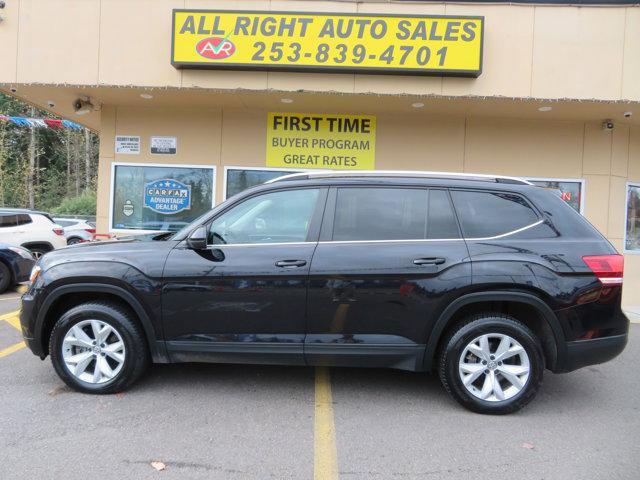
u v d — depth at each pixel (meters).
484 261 4.00
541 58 7.90
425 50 7.74
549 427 3.88
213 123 9.12
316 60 7.80
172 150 9.13
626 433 3.79
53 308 4.39
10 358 5.30
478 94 7.90
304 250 4.12
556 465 3.31
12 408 4.04
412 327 4.04
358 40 7.77
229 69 7.95
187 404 4.18
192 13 7.80
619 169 9.20
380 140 9.12
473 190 4.28
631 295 9.34
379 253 4.07
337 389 4.59
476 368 4.04
